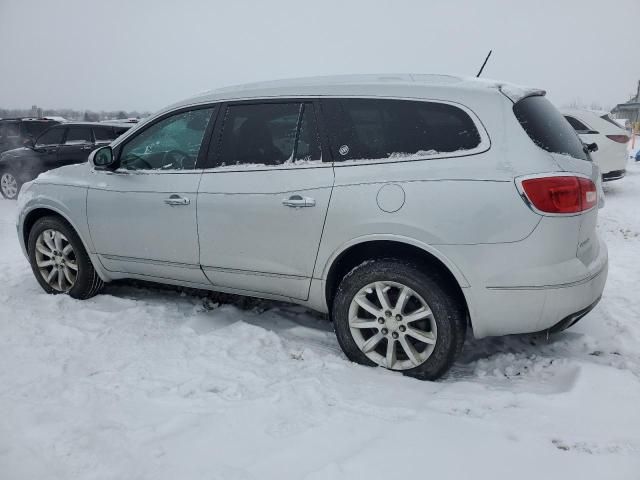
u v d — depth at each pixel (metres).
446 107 2.94
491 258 2.75
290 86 3.39
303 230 3.16
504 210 2.71
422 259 3.00
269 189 3.25
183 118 3.72
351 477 2.09
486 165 2.77
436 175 2.84
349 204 3.00
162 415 2.60
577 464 2.15
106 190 3.92
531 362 3.22
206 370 3.10
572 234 2.75
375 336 3.09
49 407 2.64
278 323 3.91
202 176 3.52
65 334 3.58
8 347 3.38
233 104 3.52
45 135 10.98
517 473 2.11
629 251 5.98
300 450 2.30
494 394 2.74
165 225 3.66
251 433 2.44
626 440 2.32
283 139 3.31
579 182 2.76
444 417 2.53
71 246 4.21
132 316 3.92
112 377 2.99
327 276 3.19
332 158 3.13
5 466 2.19
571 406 2.60
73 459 2.23
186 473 2.15
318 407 2.67
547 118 3.04
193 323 3.83
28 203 4.36
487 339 3.61
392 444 2.31
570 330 3.67
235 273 3.49
